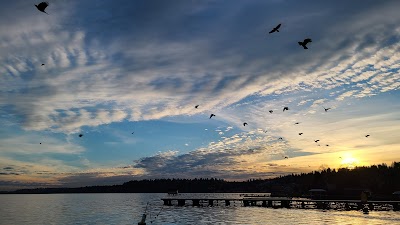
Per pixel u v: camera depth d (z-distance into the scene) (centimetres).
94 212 8806
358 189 12475
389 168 13725
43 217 7531
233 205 10175
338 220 5281
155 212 8088
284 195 15025
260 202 11581
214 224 5188
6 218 7412
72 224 5972
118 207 11044
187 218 6281
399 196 10294
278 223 5078
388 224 4672
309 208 8200
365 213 6481
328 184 14750
